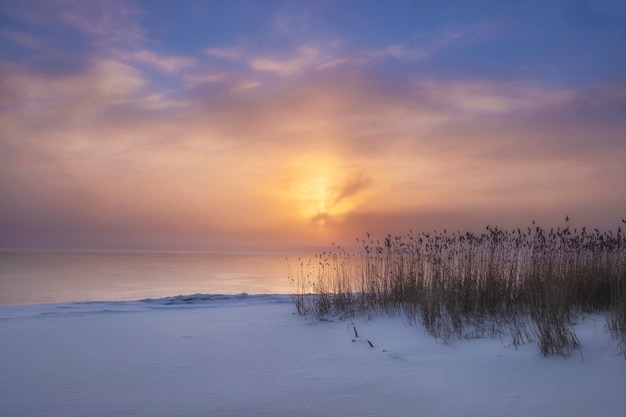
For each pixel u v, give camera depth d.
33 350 6.05
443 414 3.70
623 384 4.20
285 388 4.38
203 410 3.79
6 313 9.54
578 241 8.73
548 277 7.56
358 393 4.21
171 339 6.80
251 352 5.94
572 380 4.39
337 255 10.23
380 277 9.45
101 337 6.95
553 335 5.52
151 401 4.03
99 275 30.83
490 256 8.71
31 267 39.62
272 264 57.78
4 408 3.85
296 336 7.01
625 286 7.25
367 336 6.87
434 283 8.28
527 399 3.99
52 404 3.95
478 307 7.65
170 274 34.03
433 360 5.34
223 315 9.24
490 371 4.79
